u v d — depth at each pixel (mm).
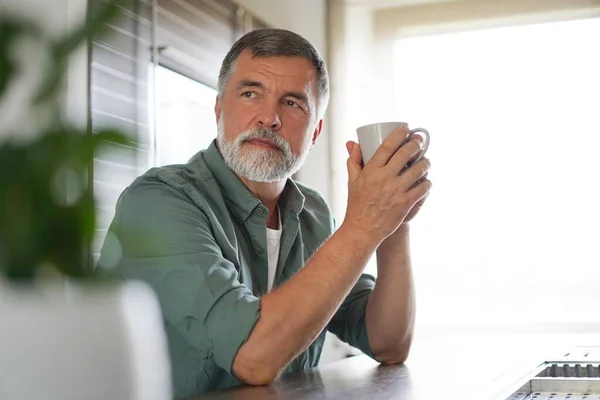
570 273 3256
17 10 286
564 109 3299
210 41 2764
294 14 3387
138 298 378
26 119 290
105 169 2057
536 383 1146
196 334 1153
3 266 281
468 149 3410
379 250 1461
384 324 1430
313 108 1556
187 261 1190
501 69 3395
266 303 1128
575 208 3264
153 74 2365
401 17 3570
